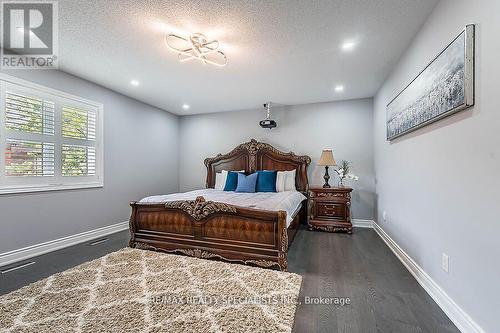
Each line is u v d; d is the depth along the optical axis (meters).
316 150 4.74
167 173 5.36
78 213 3.44
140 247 3.05
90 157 3.64
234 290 2.05
